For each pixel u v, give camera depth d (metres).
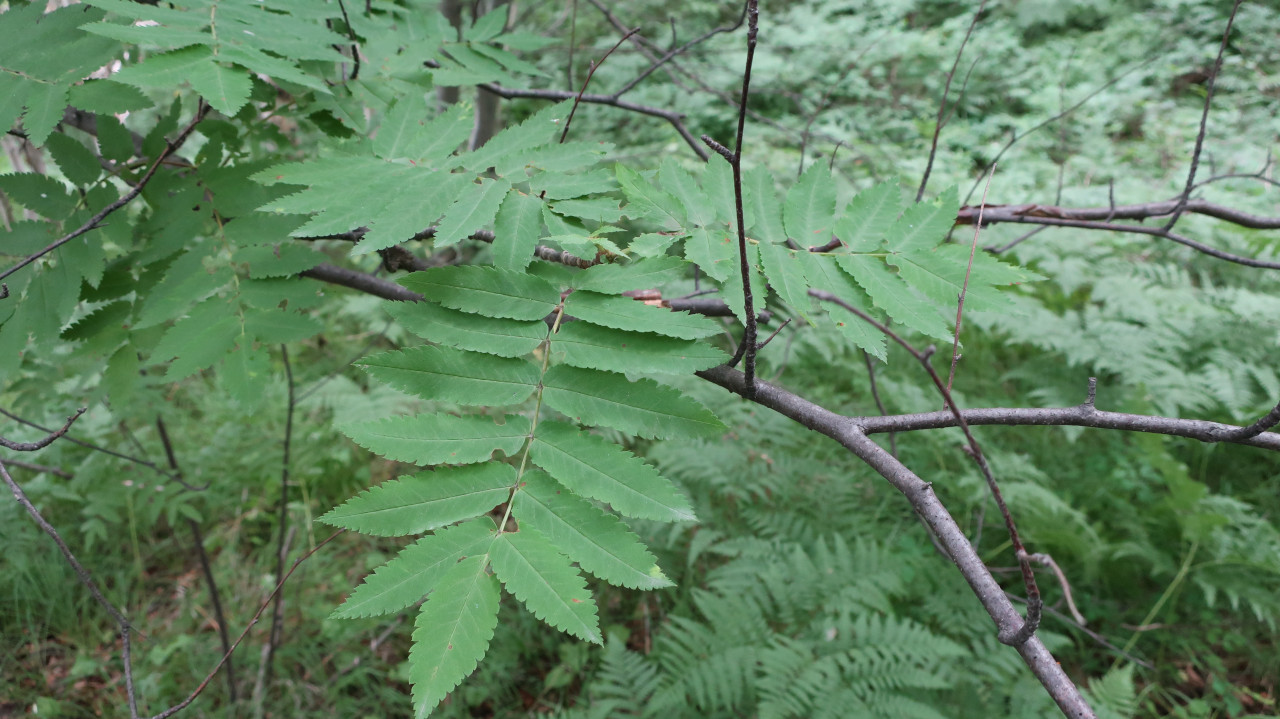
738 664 3.13
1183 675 3.72
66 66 1.20
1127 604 4.11
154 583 4.03
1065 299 5.68
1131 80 7.41
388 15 1.73
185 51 1.09
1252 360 4.88
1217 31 7.70
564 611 0.75
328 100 1.45
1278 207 5.68
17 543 3.55
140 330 1.34
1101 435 4.82
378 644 3.84
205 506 4.09
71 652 3.75
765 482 3.95
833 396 4.74
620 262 1.10
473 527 0.81
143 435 4.18
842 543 3.63
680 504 0.84
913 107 7.29
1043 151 6.81
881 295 1.04
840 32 7.52
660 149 5.23
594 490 0.85
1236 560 3.76
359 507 0.81
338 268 1.44
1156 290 5.36
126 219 1.30
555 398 0.92
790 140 5.85
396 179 1.12
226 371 1.15
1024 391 5.14
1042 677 0.71
